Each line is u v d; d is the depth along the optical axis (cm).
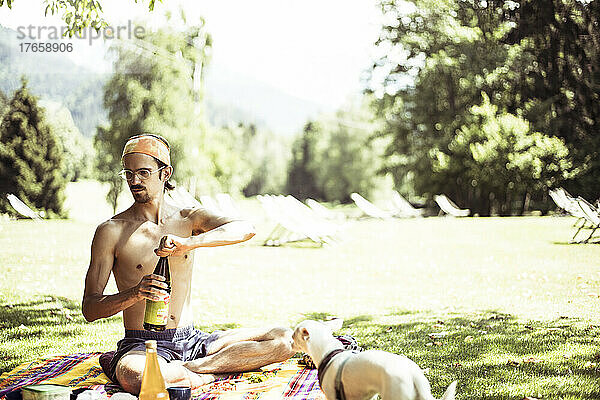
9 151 2572
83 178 3822
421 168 3456
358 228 2147
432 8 3375
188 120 3284
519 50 2894
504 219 2295
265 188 6781
